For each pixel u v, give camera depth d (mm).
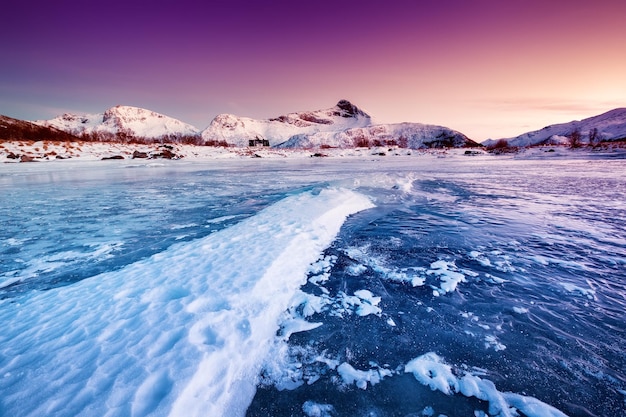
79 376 2381
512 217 8445
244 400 2459
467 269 5059
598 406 2408
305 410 2383
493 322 3566
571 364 2861
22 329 3078
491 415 2328
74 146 43625
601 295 4152
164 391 2268
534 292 4266
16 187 15133
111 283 4156
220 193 12875
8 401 2139
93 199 11508
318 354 3021
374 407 2408
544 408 2375
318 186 12188
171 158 43781
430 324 3535
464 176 19109
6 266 5230
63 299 3738
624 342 3176
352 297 4141
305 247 5723
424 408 2398
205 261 4863
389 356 3000
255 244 5656
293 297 4090
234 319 3289
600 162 30766
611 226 7402
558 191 12719
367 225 7738
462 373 2760
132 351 2676
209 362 2613
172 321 3139
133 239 6629
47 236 6875
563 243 6250
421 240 6547
